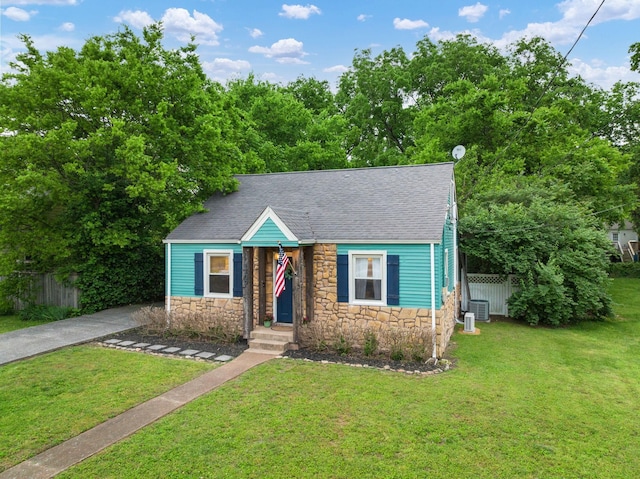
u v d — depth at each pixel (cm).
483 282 1670
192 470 529
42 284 1641
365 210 1220
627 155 2448
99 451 577
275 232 1098
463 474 521
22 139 1284
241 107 2766
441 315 1057
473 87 2591
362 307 1112
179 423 662
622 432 638
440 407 724
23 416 691
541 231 1523
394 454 568
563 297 1370
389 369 941
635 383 859
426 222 1095
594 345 1174
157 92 1499
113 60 1530
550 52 2977
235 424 658
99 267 1588
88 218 1485
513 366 970
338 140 2833
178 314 1309
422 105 3281
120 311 1609
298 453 570
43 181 1362
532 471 529
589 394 794
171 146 1490
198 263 1291
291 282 1234
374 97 3416
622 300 2025
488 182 2022
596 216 2380
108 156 1519
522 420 675
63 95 1366
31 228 1505
